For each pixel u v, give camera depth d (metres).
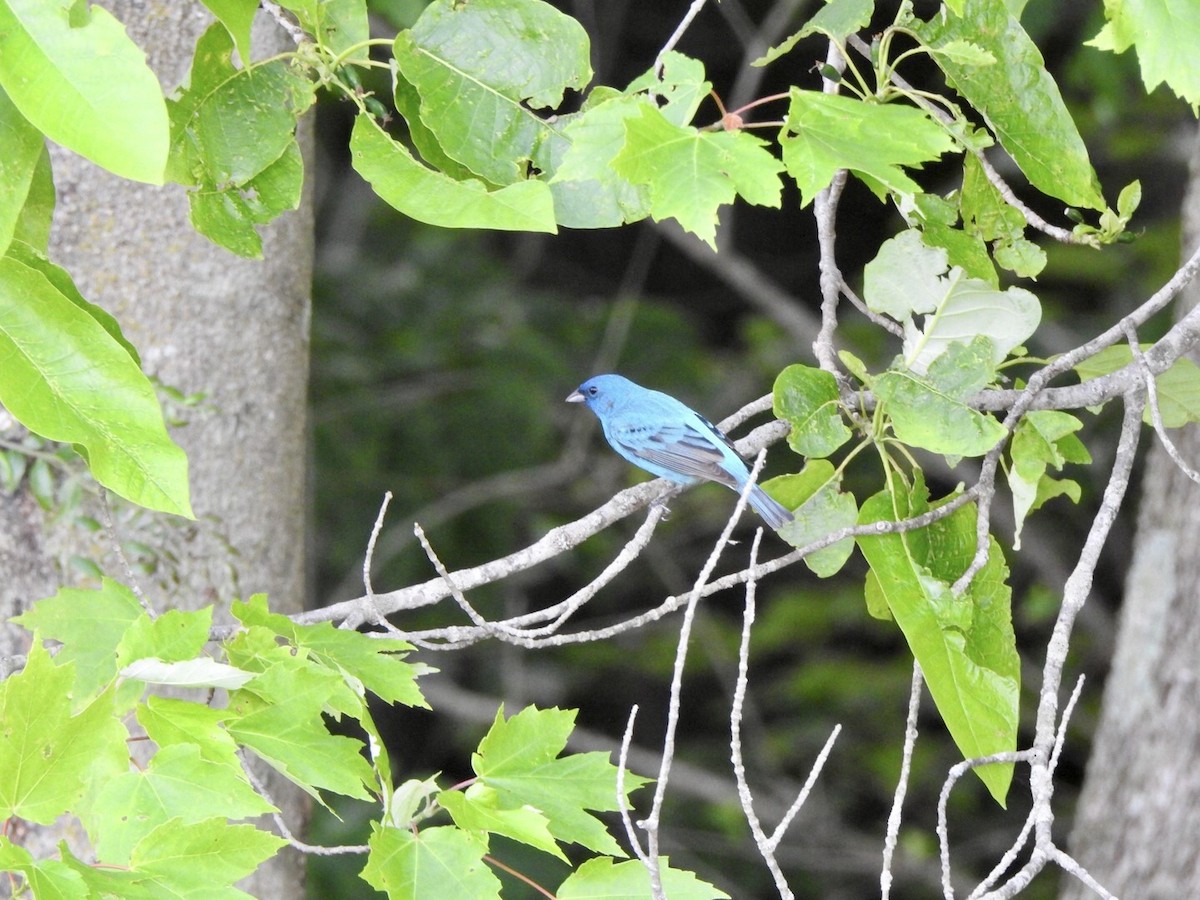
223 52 6.01
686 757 20.33
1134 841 11.45
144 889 4.64
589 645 20.91
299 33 6.30
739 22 19.45
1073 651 19.92
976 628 6.77
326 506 18.09
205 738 5.29
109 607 6.23
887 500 6.91
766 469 20.56
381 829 5.34
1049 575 19.80
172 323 9.14
